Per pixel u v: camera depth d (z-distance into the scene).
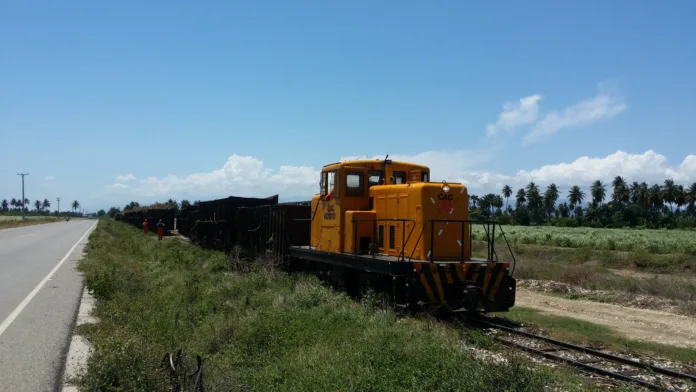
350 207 14.73
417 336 8.49
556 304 15.95
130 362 6.09
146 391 5.67
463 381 6.41
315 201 16.86
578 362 8.50
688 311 14.53
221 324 9.52
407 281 11.64
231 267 19.91
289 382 6.63
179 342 8.72
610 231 63.25
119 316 9.88
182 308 11.43
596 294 17.69
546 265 23.73
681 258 28.11
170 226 50.69
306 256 16.56
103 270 14.73
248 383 6.78
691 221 84.38
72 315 10.23
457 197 12.94
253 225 22.83
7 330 8.99
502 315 13.21
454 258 12.73
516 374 6.50
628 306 15.97
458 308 11.79
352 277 14.52
